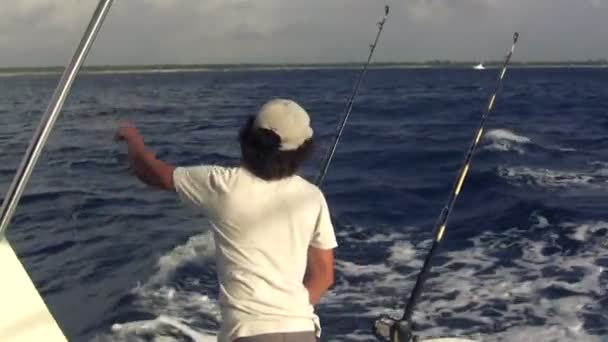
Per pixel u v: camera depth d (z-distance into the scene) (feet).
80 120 82.64
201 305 20.57
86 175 43.52
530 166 45.98
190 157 53.01
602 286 21.66
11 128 75.36
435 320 19.61
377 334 8.31
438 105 104.37
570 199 34.91
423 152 54.03
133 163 6.92
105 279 23.48
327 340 18.38
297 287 6.68
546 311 19.92
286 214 6.59
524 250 26.05
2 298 6.03
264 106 6.73
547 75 286.05
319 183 12.50
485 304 20.57
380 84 194.39
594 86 168.86
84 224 31.40
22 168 5.52
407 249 26.61
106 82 260.01
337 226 30.55
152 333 18.74
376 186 40.50
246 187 6.59
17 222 31.89
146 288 22.13
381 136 65.77
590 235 27.71
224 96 141.38
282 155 6.57
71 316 20.38
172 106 110.52
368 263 24.73
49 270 24.81
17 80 300.40
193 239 28.02
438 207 34.68
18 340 5.67
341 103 110.32
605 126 72.33
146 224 31.04
